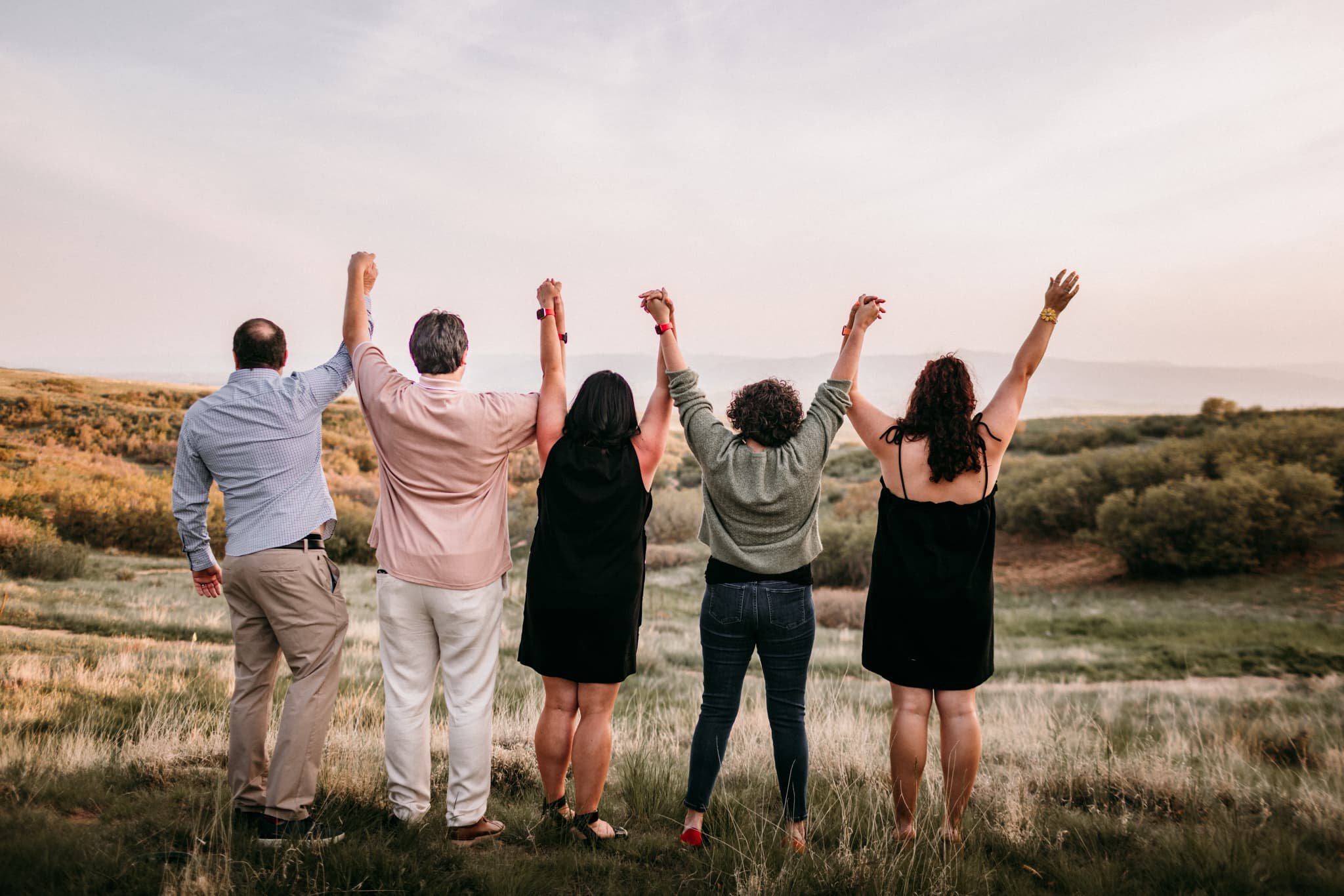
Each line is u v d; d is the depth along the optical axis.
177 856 2.46
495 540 2.94
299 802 2.71
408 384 2.89
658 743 5.19
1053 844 3.17
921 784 3.97
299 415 2.86
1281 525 29.77
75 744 3.75
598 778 2.94
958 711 3.06
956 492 3.05
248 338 2.95
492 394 2.98
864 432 3.21
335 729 4.41
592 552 2.87
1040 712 7.72
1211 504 30.23
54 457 37.25
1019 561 34.97
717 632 3.01
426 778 2.94
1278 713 9.93
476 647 2.88
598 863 2.72
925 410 3.06
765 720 6.41
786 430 2.99
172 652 8.53
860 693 10.59
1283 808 3.76
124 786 3.20
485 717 2.88
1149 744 6.18
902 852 2.82
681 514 41.94
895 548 3.10
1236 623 23.39
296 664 2.79
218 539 29.36
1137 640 21.02
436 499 2.85
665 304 3.10
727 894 2.58
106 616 11.12
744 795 3.67
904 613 3.05
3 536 18.94
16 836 2.46
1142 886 2.79
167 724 4.39
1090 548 34.78
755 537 2.95
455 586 2.82
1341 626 22.48
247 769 2.81
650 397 3.12
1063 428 59.34
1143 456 40.09
